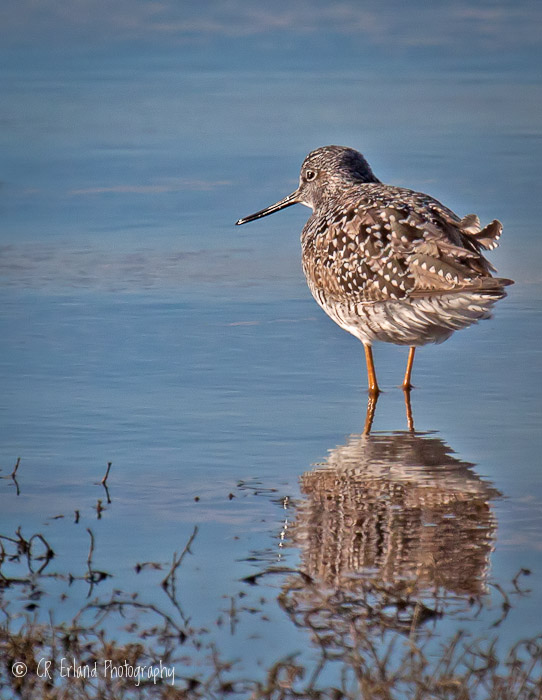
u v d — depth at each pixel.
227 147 27.33
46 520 9.74
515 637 7.81
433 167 24.75
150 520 9.74
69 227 21.33
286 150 26.88
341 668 7.54
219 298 17.05
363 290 12.96
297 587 8.58
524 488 10.33
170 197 23.36
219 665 7.56
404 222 12.75
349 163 15.62
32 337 14.98
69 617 8.20
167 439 11.65
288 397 13.05
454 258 12.21
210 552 9.15
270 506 10.00
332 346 15.02
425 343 13.25
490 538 9.29
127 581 8.70
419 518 9.70
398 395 13.17
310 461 11.07
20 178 24.69
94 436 11.72
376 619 8.08
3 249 19.70
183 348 14.70
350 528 9.53
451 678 7.20
